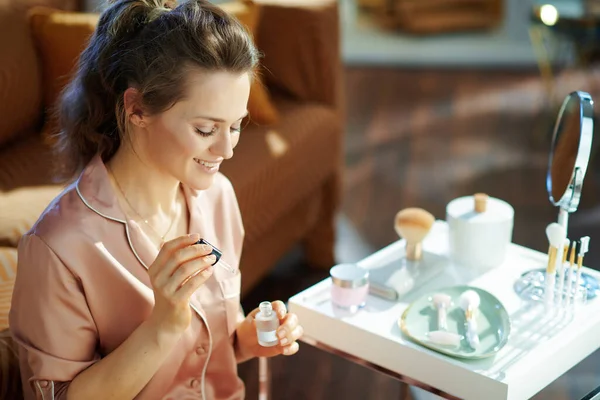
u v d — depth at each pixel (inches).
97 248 43.0
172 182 46.3
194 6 41.4
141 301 44.4
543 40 151.6
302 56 98.1
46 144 84.7
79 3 96.5
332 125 99.2
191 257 40.4
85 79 44.5
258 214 83.7
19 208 71.1
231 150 42.5
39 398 43.0
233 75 40.7
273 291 96.4
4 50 82.4
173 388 47.6
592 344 53.9
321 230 101.2
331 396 78.4
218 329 48.9
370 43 187.8
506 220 59.6
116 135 45.4
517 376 47.5
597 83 163.3
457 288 54.9
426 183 126.0
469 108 158.4
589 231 108.9
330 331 54.2
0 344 52.6
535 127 147.3
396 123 152.0
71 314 42.8
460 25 183.8
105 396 42.3
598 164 131.4
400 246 62.7
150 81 40.6
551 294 53.9
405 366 51.0
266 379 55.3
